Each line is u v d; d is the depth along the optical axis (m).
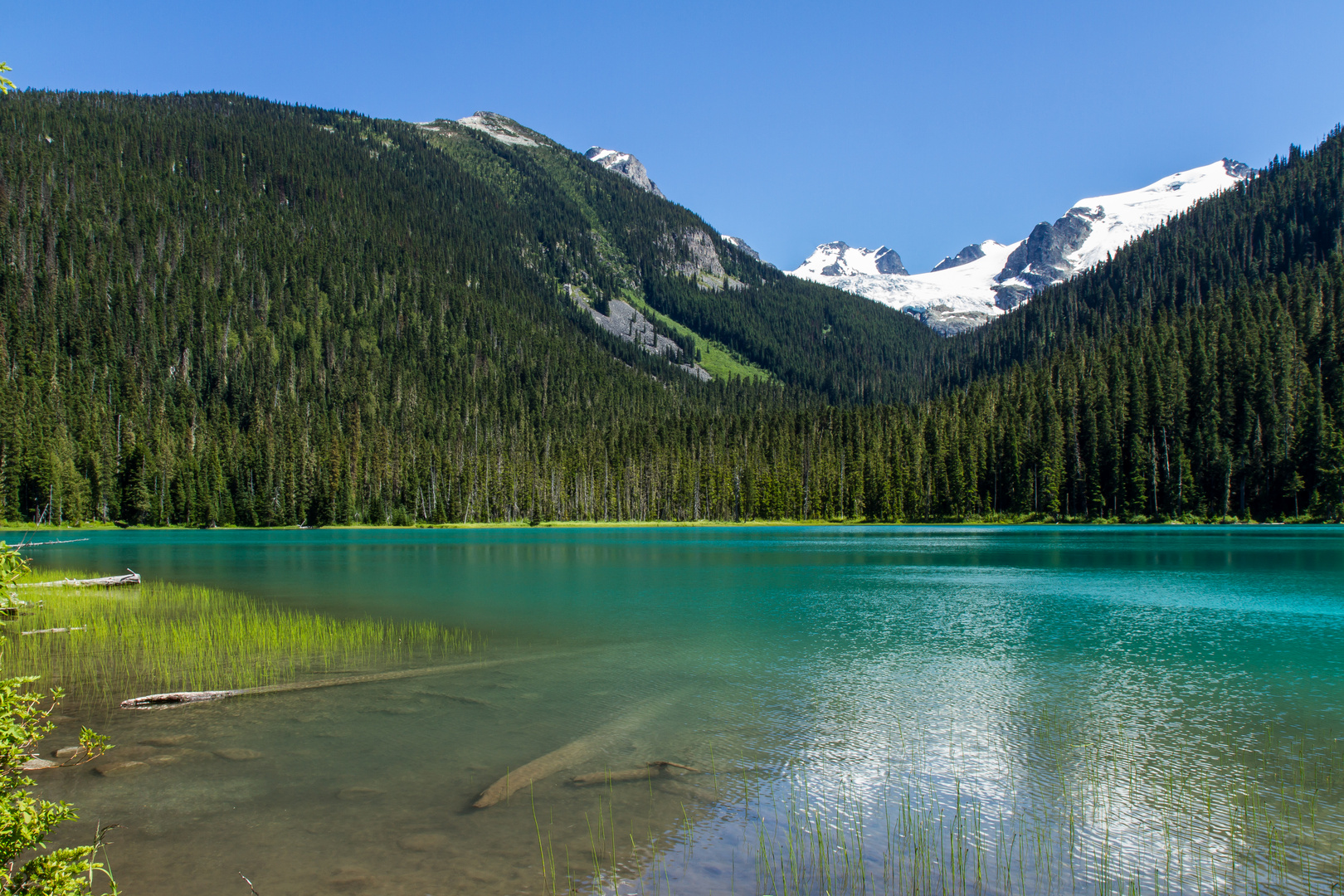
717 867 10.05
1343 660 23.38
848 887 9.55
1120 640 26.66
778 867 10.07
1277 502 110.31
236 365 196.75
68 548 83.06
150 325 198.00
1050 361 174.75
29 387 145.50
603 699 18.56
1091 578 46.28
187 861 10.04
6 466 116.00
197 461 138.25
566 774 13.48
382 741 15.23
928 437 148.38
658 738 15.52
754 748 14.97
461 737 15.52
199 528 134.25
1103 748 15.07
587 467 169.62
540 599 37.94
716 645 25.58
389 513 150.25
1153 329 166.00
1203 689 19.69
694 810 11.98
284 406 181.38
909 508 141.12
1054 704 18.33
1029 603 35.88
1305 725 16.59
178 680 20.14
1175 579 45.31
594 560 64.00
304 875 9.64
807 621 30.92
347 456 150.88
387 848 10.46
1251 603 35.47
